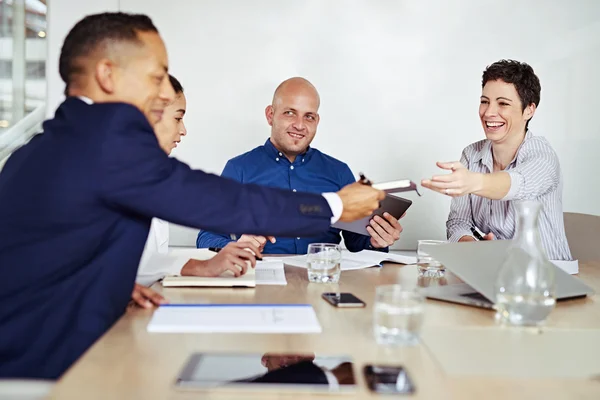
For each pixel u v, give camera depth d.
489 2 3.72
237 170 2.81
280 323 1.11
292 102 2.74
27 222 1.14
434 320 1.18
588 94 3.76
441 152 3.77
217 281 1.51
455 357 0.93
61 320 1.11
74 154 1.15
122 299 1.19
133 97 1.27
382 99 3.75
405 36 3.73
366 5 3.71
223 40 3.73
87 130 1.17
